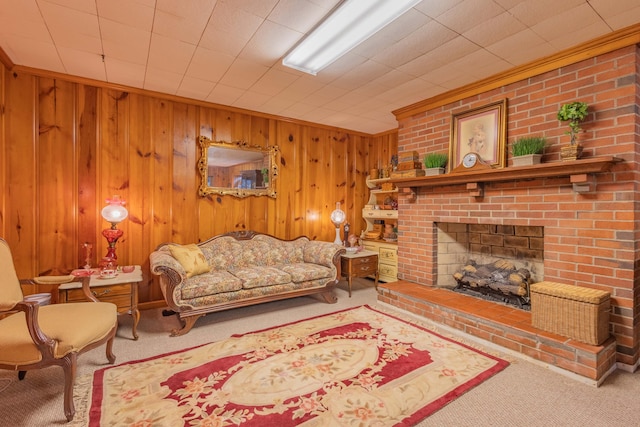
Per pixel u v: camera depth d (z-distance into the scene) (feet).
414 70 9.18
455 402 5.79
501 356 7.57
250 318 10.19
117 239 9.96
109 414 5.38
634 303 6.99
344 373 6.74
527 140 8.41
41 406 5.62
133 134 10.86
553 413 5.52
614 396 6.03
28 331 5.32
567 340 6.91
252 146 13.15
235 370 6.86
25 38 7.65
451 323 9.09
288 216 14.33
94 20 6.88
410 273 12.19
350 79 9.86
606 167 6.99
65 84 9.85
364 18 6.65
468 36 7.32
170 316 10.36
